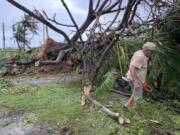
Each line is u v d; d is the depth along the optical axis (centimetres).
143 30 455
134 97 276
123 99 366
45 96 372
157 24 397
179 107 313
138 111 272
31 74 679
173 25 380
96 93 330
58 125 234
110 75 336
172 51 365
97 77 443
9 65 754
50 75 670
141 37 424
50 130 221
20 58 796
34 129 224
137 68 256
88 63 458
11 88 447
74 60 539
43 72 711
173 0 359
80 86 472
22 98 356
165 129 221
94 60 453
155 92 373
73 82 532
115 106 315
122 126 230
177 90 363
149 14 374
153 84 382
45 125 235
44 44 694
